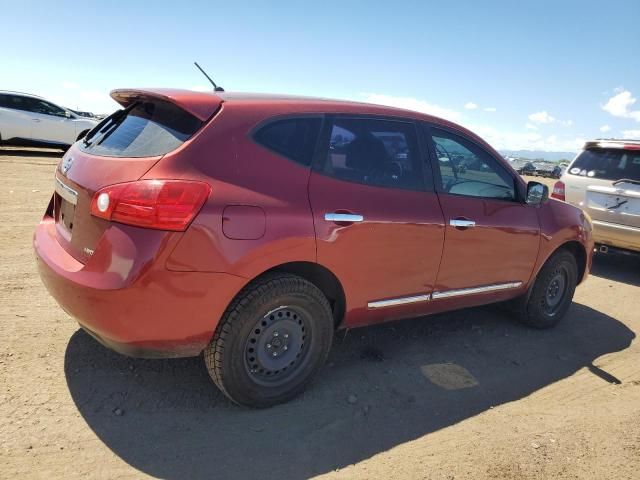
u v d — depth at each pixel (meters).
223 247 2.73
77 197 2.92
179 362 3.61
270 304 2.99
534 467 2.88
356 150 3.43
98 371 3.39
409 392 3.58
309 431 3.02
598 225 7.28
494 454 2.96
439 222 3.75
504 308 5.24
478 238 4.06
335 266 3.21
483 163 4.25
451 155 4.02
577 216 5.07
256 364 3.08
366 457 2.84
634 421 3.45
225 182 2.79
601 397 3.77
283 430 3.00
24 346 3.59
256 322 2.98
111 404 3.06
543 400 3.66
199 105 2.90
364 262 3.36
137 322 2.64
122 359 3.56
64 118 16.56
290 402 3.29
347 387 3.55
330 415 3.20
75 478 2.46
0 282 4.70
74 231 2.92
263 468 2.68
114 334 2.67
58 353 3.55
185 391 3.28
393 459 2.84
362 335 4.43
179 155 2.72
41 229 3.48
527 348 4.55
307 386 3.39
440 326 4.84
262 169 2.95
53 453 2.61
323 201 3.14
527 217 4.51
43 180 11.35
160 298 2.64
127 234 2.61
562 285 5.11
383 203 3.43
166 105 3.07
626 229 7.03
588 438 3.21
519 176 4.52
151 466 2.60
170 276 2.63
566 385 3.92
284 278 3.01
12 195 9.15
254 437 2.91
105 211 2.66
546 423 3.35
